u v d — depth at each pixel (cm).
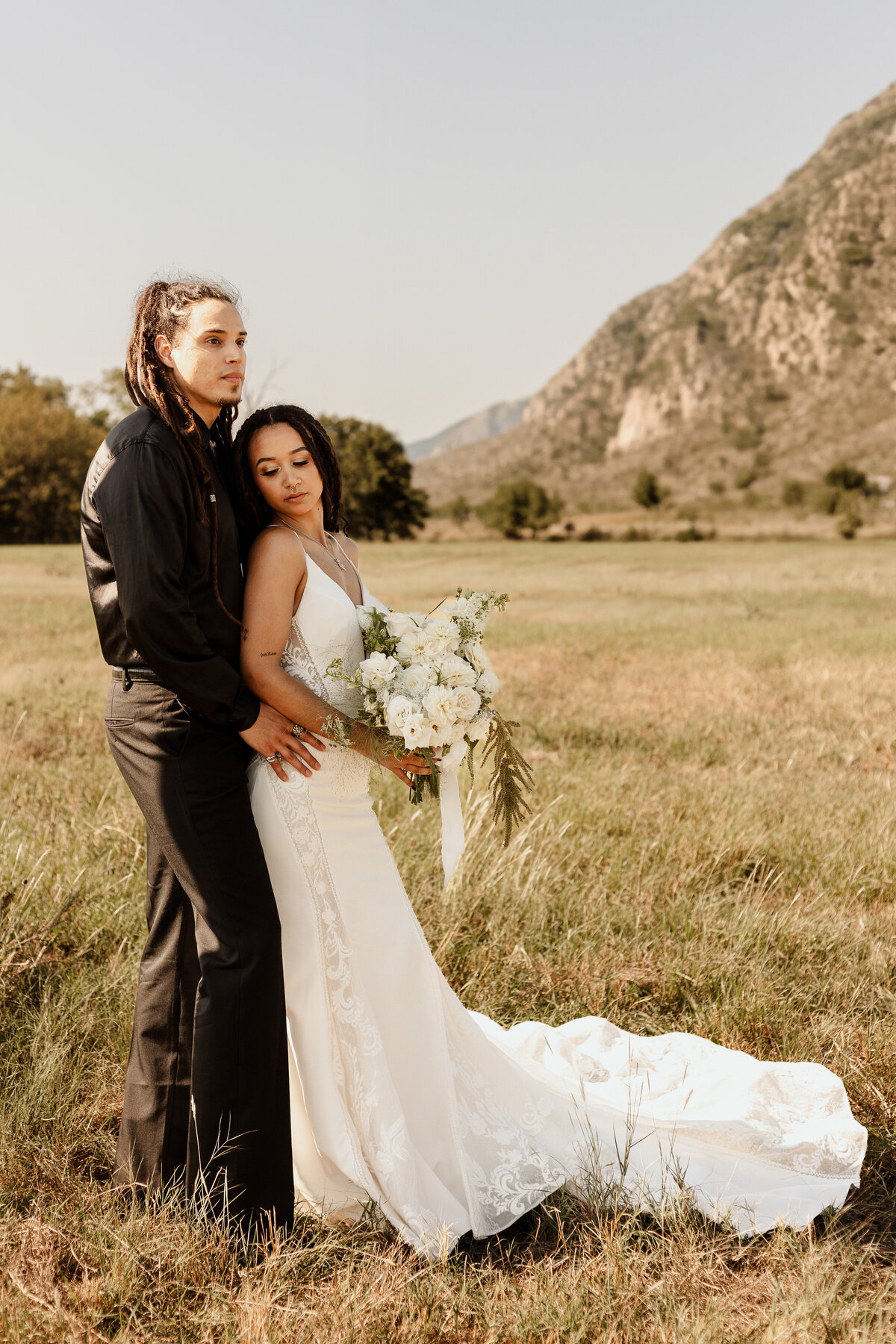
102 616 221
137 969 330
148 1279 206
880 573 2759
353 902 245
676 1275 216
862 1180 261
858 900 431
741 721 787
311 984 240
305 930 241
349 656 251
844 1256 223
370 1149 237
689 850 465
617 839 486
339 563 261
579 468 19212
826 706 845
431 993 254
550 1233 241
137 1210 223
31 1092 261
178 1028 233
